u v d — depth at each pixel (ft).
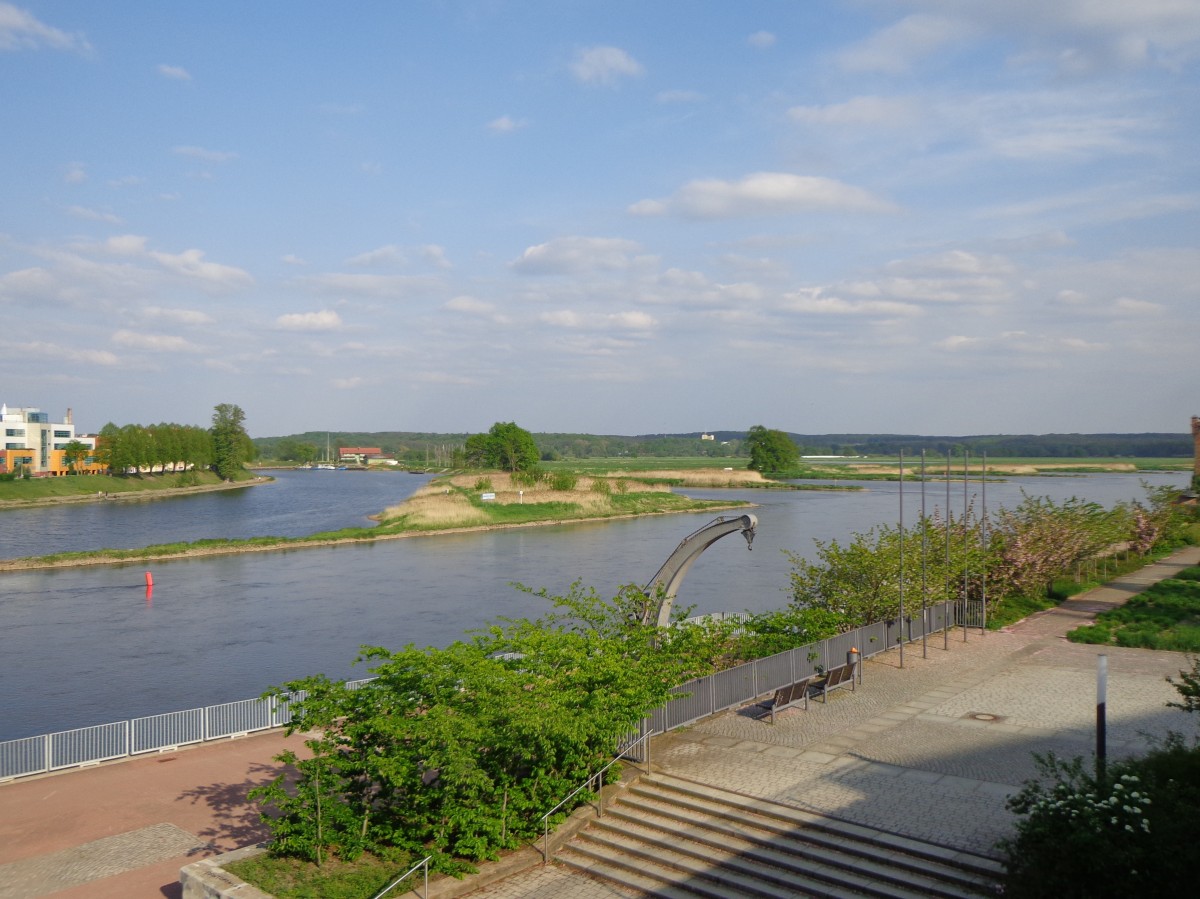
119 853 69.56
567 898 60.95
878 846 62.03
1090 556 180.14
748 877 61.52
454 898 60.49
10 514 435.53
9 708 125.29
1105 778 54.24
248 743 97.96
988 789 71.36
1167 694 98.63
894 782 73.36
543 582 227.81
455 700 67.62
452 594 213.05
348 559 274.16
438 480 565.12
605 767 73.00
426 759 63.77
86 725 117.08
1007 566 149.48
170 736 98.37
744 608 187.01
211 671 144.36
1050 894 50.31
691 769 77.77
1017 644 127.34
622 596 109.81
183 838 72.28
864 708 95.66
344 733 65.72
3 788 84.17
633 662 81.25
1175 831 48.21
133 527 370.94
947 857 59.11
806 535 320.70
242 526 374.63
